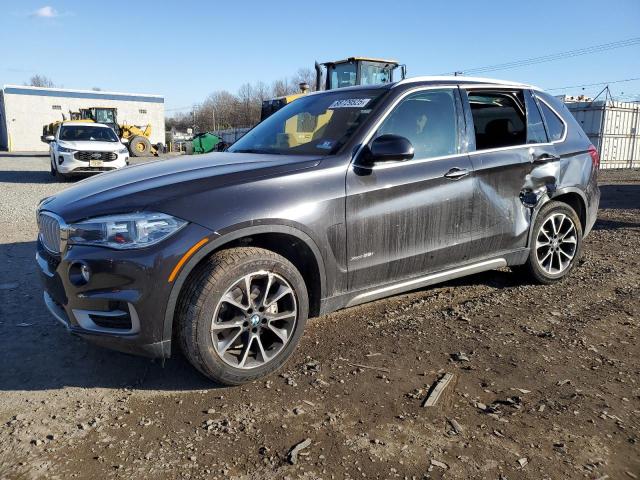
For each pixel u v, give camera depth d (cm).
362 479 223
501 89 434
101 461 235
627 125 2072
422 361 330
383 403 282
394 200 347
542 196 439
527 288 470
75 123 1588
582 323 392
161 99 5188
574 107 2095
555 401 285
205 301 279
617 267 544
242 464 233
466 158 389
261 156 359
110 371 320
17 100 4666
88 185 335
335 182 324
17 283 486
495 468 230
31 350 346
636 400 287
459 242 388
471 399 286
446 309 420
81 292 279
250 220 289
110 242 274
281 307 315
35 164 2497
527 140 439
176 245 274
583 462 235
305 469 229
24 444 247
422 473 227
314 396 289
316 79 1353
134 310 273
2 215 872
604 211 957
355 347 351
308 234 311
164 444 247
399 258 357
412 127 371
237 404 282
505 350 346
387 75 1395
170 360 334
